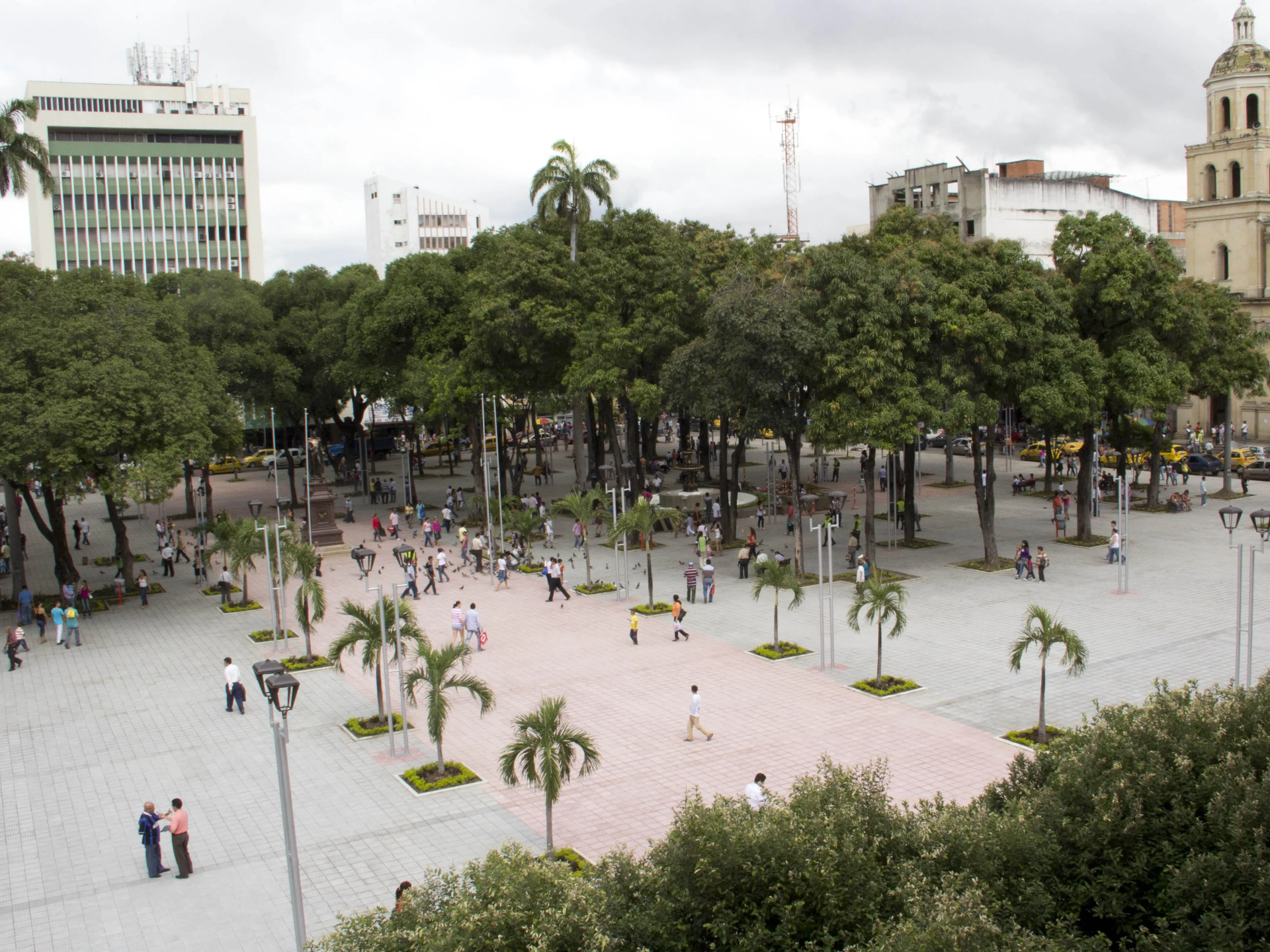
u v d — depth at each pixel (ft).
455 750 87.61
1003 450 278.67
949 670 102.22
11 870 69.05
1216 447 246.27
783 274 144.77
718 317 134.31
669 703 96.32
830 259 133.39
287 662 114.52
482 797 78.07
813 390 140.77
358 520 211.61
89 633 130.62
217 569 170.30
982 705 92.17
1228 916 43.96
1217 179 251.19
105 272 186.80
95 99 420.77
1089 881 48.47
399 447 325.01
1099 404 144.77
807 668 105.19
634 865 49.32
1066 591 131.75
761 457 297.12
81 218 410.31
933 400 130.82
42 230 406.41
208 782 82.48
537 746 66.95
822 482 240.12
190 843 71.92
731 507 174.81
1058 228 158.10
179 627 132.57
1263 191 246.06
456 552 175.01
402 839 71.51
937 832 49.39
